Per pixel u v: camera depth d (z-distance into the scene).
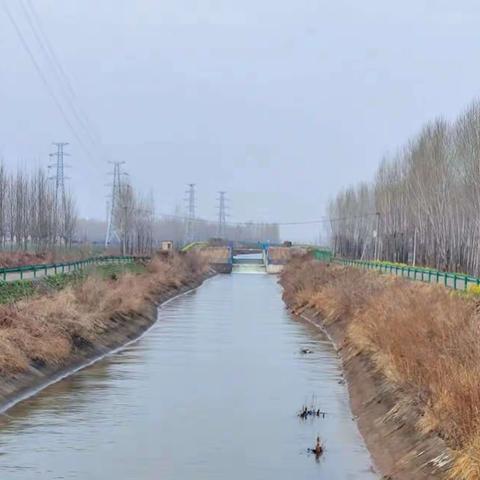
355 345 34.91
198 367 34.84
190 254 118.38
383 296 36.84
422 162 69.25
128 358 37.31
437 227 65.31
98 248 110.31
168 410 26.31
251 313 60.53
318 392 29.64
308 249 139.62
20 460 20.38
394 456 19.80
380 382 26.36
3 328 31.38
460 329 22.47
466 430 16.55
